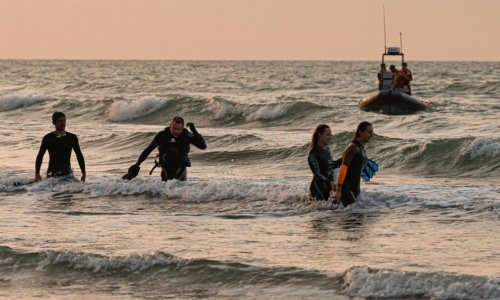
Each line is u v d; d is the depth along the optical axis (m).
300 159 43.06
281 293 16.45
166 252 19.70
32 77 175.50
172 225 23.20
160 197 27.47
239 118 70.50
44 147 29.69
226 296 16.48
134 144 50.09
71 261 18.62
